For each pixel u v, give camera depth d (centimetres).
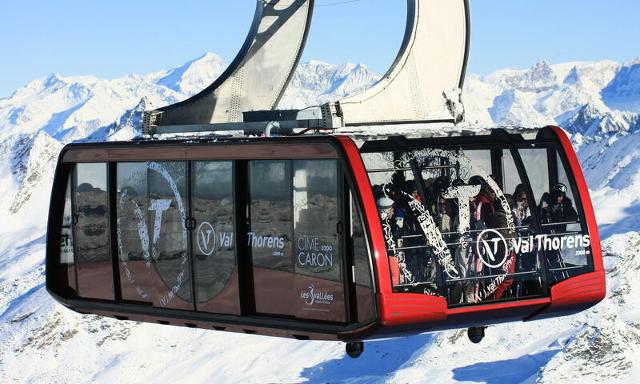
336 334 1532
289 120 1814
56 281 2069
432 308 1491
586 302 1609
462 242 1532
